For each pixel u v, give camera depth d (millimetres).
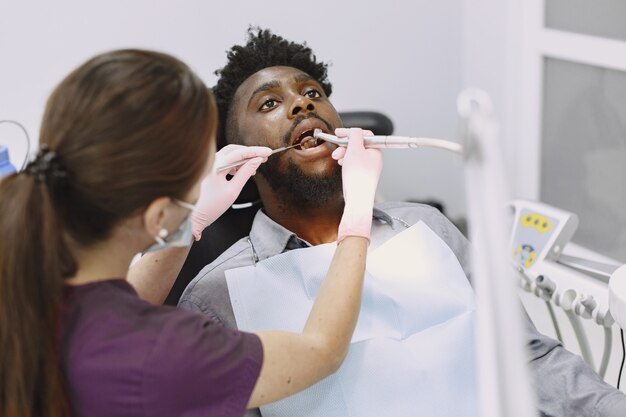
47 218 804
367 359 1250
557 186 2672
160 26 2240
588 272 1633
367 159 1201
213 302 1315
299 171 1350
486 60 2668
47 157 814
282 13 2389
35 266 811
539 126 2643
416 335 1291
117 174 815
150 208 854
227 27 2318
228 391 889
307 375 955
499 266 570
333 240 1428
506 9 2564
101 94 811
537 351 1326
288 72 1407
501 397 553
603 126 2418
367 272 1309
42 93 2152
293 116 1353
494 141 584
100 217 843
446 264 1355
